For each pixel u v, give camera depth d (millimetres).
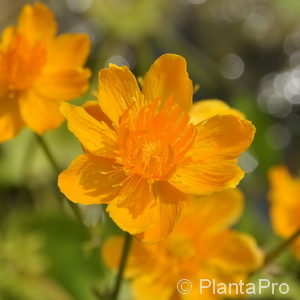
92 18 513
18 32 307
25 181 376
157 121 251
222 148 252
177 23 561
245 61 562
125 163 252
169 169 250
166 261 293
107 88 253
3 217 385
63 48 308
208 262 296
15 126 300
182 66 254
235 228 367
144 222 247
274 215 314
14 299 342
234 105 415
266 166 401
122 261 264
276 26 582
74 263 345
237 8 587
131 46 510
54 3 547
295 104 549
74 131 248
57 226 356
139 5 486
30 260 348
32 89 303
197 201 296
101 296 275
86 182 249
